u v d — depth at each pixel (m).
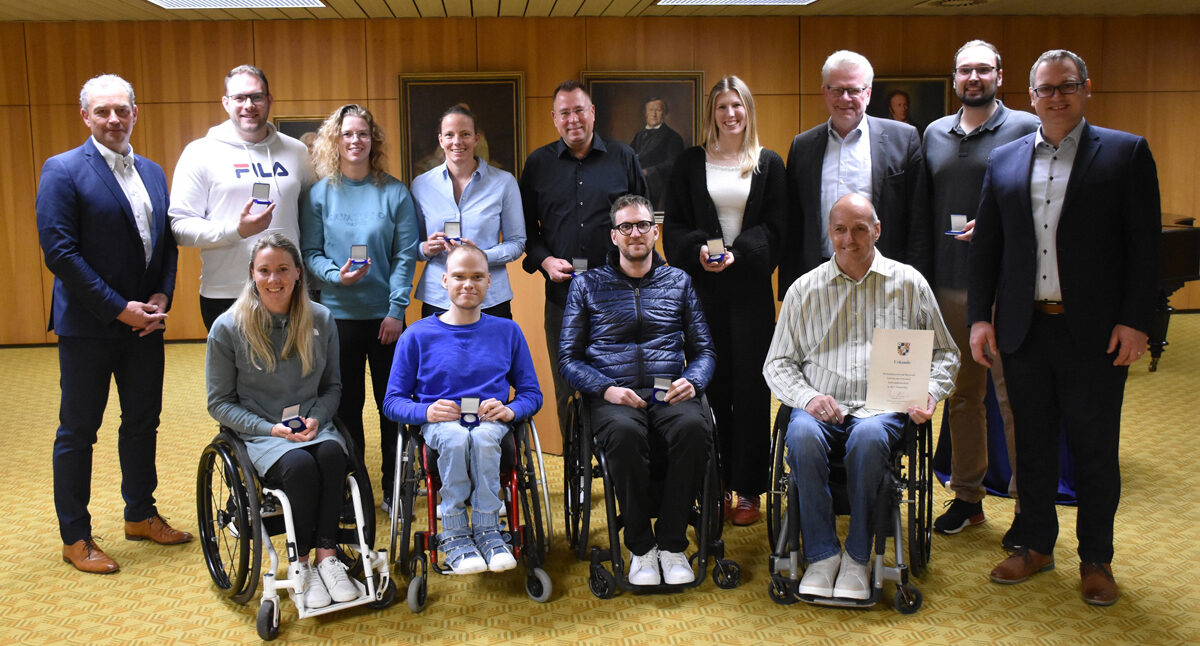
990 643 2.71
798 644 2.73
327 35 8.22
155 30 8.10
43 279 8.35
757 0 7.67
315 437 2.97
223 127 3.60
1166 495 3.99
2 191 8.20
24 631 2.84
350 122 3.61
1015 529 3.40
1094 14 8.59
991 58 3.43
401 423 3.09
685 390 3.14
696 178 3.66
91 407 3.28
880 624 2.85
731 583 3.13
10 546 3.55
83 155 3.20
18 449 4.96
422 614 2.97
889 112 8.59
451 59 8.30
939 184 3.58
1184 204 9.04
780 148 8.64
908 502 2.92
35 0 7.15
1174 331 8.31
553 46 8.34
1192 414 5.41
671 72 8.33
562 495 4.18
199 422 5.55
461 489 2.98
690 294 3.43
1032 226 2.96
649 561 3.10
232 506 2.93
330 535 2.92
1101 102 8.84
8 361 7.64
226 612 2.98
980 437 3.55
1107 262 2.86
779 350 3.23
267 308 3.02
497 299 3.82
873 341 2.96
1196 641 2.69
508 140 8.33
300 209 3.72
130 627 2.87
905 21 8.55
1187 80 8.84
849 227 3.05
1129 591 3.04
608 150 3.92
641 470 3.04
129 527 3.58
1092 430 2.93
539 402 3.24
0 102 8.08
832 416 2.98
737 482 3.67
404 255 3.75
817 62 8.55
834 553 2.95
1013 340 3.02
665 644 2.74
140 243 3.29
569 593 3.12
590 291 3.39
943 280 3.58
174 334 8.53
